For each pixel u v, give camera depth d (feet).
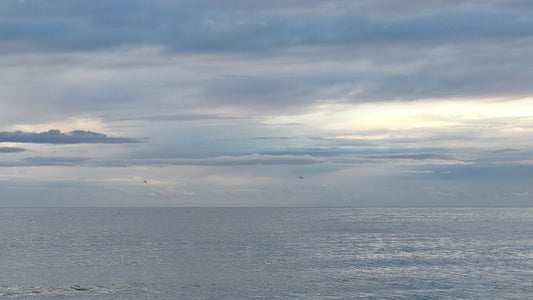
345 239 415.44
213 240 413.80
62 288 211.20
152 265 269.85
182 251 332.60
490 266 261.44
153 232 512.22
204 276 236.63
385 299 189.57
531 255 305.12
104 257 302.25
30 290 207.31
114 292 204.85
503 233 474.49
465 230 517.96
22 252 327.88
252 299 192.44
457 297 192.54
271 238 430.20
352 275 236.84
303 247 353.72
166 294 201.57
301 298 192.24
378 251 328.08
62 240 416.05
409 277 230.89
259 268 259.19
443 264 269.03
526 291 201.98
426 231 504.84
